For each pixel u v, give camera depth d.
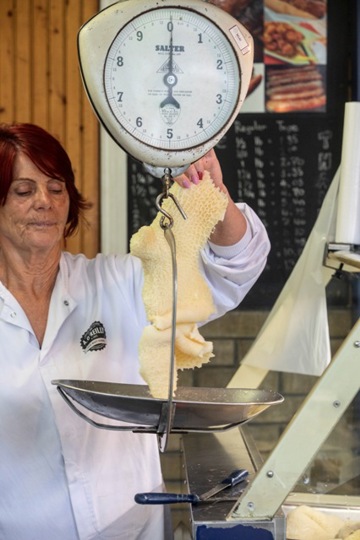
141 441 2.05
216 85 1.30
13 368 1.92
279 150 3.69
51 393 1.93
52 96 3.69
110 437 2.00
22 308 1.94
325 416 1.50
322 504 1.93
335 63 3.68
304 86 3.68
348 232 2.07
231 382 2.31
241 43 1.31
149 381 1.46
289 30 3.65
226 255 1.74
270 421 3.71
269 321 2.37
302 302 2.24
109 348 1.99
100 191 3.71
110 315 2.00
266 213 3.71
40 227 1.84
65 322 1.98
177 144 1.30
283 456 1.51
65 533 1.96
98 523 1.96
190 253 1.51
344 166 2.07
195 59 1.29
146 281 1.50
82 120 3.69
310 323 2.23
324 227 2.21
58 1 3.65
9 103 3.68
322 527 1.78
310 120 3.69
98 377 1.97
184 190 1.52
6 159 1.81
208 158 1.55
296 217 3.71
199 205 1.52
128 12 1.28
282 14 3.65
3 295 1.92
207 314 1.48
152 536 2.04
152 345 1.46
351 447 3.53
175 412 1.36
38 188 1.82
